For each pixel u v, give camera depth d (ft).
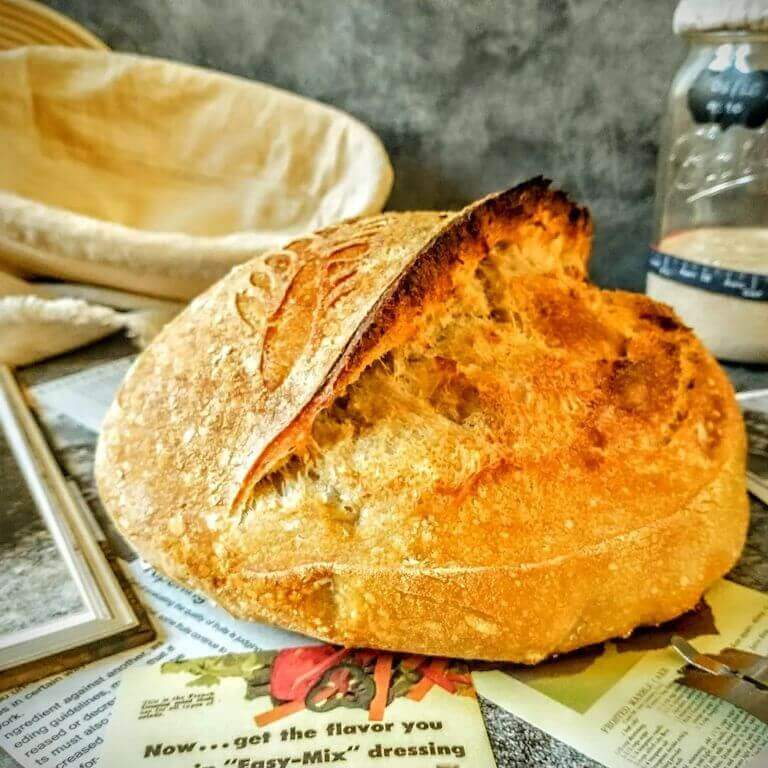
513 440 0.95
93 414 1.49
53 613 1.00
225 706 0.89
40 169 2.15
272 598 0.92
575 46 1.88
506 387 0.98
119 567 1.09
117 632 0.97
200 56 2.29
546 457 0.96
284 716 0.88
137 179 2.24
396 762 0.83
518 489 0.94
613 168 1.99
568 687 0.91
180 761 0.83
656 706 0.89
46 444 1.36
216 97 2.19
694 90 1.63
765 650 0.95
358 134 2.07
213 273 1.70
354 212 1.89
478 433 0.95
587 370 1.03
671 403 1.05
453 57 2.00
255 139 2.19
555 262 1.12
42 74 2.15
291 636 0.98
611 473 0.97
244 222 2.23
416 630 0.91
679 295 1.66
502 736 0.86
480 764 0.82
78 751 0.85
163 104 2.20
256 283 1.08
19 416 1.44
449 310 1.00
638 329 1.12
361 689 0.91
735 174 1.68
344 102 2.19
